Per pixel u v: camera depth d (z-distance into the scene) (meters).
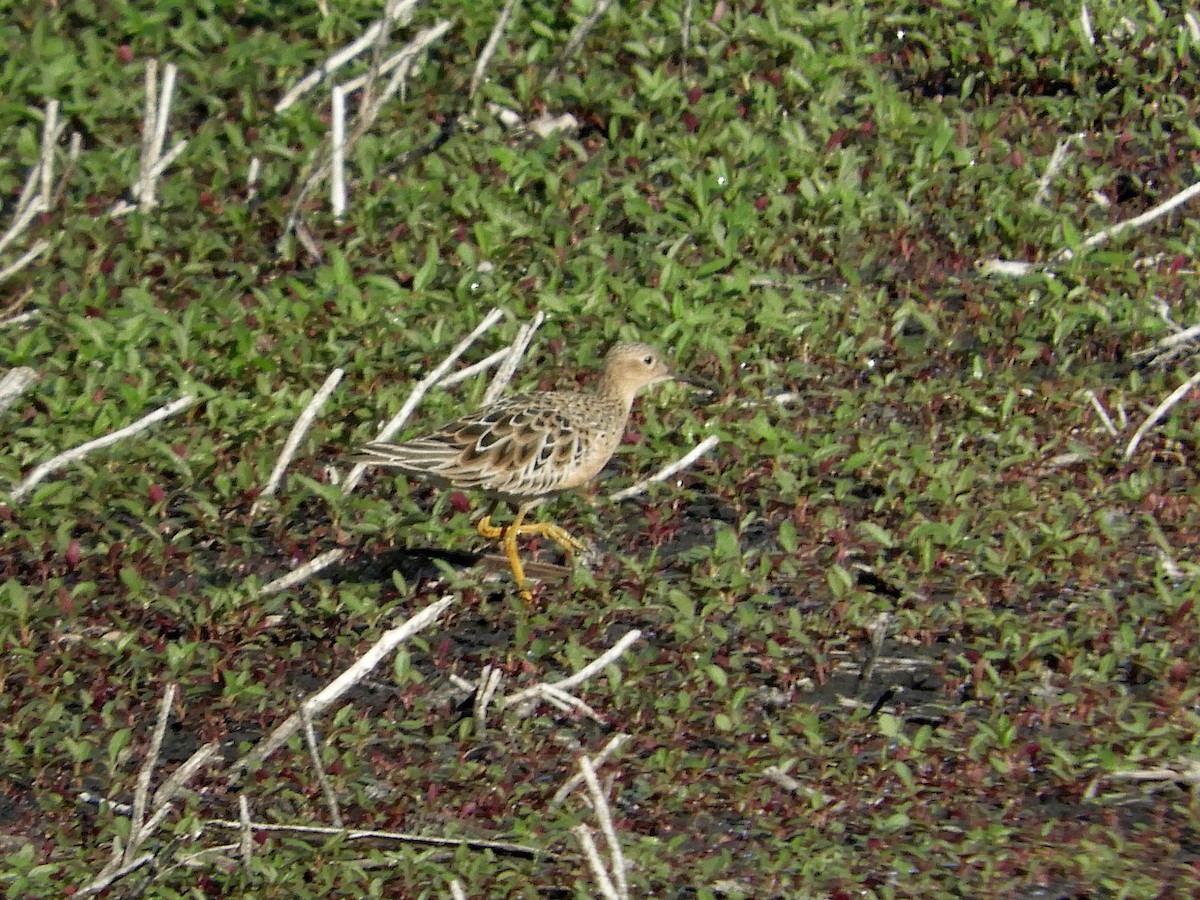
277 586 12.91
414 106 18.53
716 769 11.51
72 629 12.64
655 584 13.03
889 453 14.37
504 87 18.88
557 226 16.61
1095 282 16.36
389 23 17.33
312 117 17.95
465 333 15.33
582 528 13.91
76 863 10.63
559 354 15.39
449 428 13.34
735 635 12.70
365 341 15.23
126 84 18.70
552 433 13.31
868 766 11.48
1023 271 16.66
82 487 13.55
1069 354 15.76
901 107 17.97
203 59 19.11
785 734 11.79
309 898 10.30
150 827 10.47
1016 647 12.40
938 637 12.73
